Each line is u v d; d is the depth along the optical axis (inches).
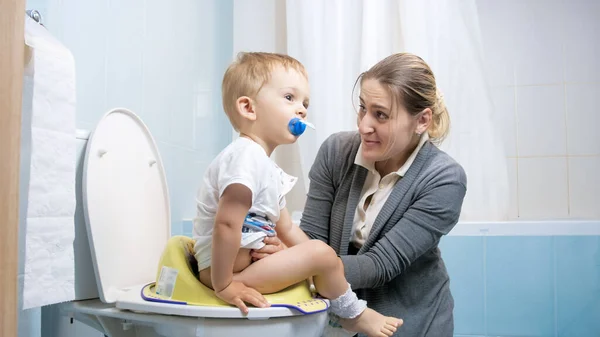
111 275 44.4
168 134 70.5
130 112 49.8
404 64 45.9
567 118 98.6
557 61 99.2
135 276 48.0
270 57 43.8
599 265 67.0
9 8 27.0
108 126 46.6
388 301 47.8
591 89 98.2
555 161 98.6
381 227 47.0
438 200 46.3
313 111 86.9
